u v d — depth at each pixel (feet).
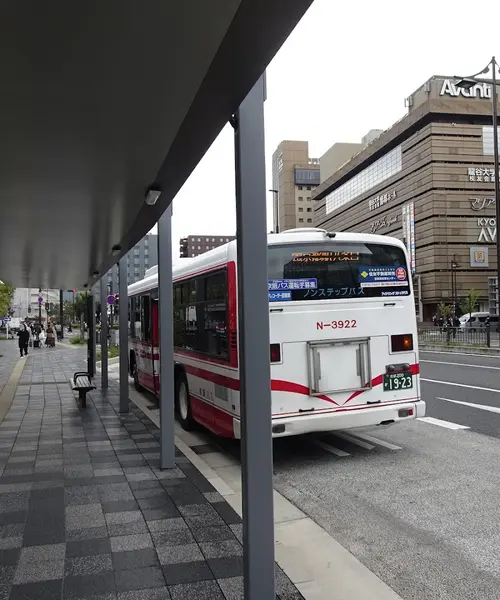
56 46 9.08
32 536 14.06
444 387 41.65
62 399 39.88
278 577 12.13
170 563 12.45
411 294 24.11
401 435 26.73
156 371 36.55
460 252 256.52
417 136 267.59
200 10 7.89
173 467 20.45
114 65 9.68
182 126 12.38
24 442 25.36
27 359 85.56
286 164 447.01
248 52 8.95
